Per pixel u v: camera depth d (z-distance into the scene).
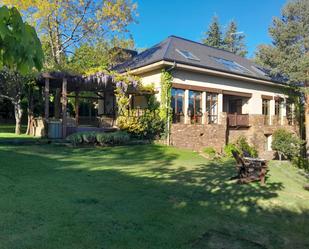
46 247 3.89
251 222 5.48
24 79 16.08
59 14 20.64
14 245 3.88
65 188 6.73
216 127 17.95
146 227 4.81
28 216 4.89
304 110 24.83
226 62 21.72
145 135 16.67
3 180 7.05
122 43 23.17
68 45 22.75
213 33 53.56
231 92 20.64
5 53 1.64
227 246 4.39
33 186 6.71
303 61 21.36
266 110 23.86
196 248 4.24
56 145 13.70
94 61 23.64
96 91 20.00
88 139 14.20
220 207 6.22
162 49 19.06
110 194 6.52
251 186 8.30
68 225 4.63
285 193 7.82
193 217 5.48
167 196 6.69
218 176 9.32
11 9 1.54
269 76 23.45
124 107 16.81
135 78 16.59
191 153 14.41
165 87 16.78
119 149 13.84
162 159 12.13
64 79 15.32
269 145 22.16
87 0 21.08
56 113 19.16
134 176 8.59
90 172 8.70
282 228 5.28
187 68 17.23
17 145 13.28
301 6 23.84
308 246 4.57
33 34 1.66
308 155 22.00
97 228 4.60
